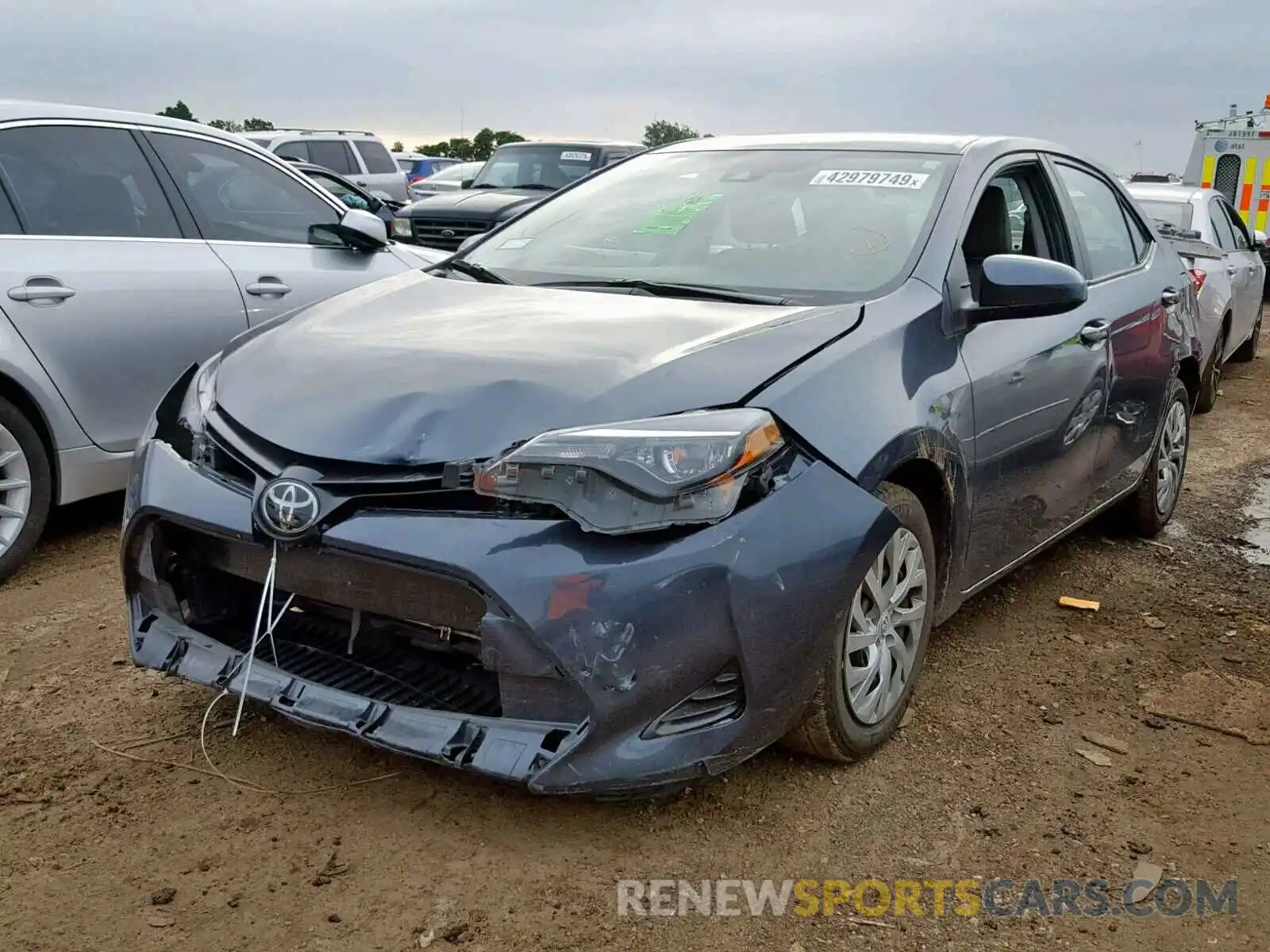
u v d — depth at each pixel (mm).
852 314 3244
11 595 4332
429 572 2588
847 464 2852
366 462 2701
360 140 17219
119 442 4844
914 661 3346
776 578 2639
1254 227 15648
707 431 2635
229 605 3121
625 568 2518
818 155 4191
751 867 2766
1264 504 6328
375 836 2809
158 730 3285
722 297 3504
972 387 3432
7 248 4492
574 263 3938
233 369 3252
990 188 4012
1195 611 4625
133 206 5008
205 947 2408
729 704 2684
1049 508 4191
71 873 2631
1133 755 3416
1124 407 4699
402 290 3736
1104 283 4641
